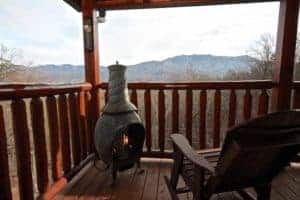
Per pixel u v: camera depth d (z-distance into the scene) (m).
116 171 2.27
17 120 1.53
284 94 2.47
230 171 1.31
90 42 2.64
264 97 2.55
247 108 2.58
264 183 1.57
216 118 2.62
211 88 2.55
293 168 2.50
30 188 1.66
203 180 1.39
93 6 2.61
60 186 2.05
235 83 2.51
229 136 1.15
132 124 2.16
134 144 2.34
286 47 2.40
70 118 2.27
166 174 2.45
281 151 1.36
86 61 2.68
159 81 2.63
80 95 2.46
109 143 2.11
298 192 2.06
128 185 2.23
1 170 1.39
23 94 1.54
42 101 1.77
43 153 1.81
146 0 2.58
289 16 2.34
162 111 2.67
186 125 2.66
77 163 2.41
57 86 1.98
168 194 2.06
